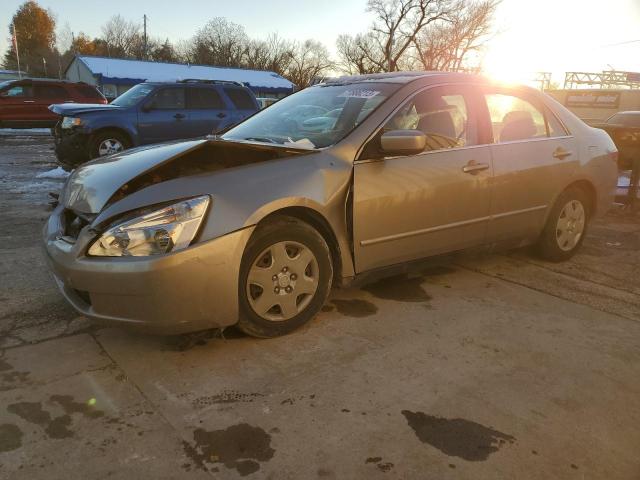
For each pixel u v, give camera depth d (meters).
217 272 2.78
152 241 2.68
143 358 2.97
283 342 3.20
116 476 2.07
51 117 18.58
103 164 3.44
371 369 2.92
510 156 4.16
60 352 3.01
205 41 71.31
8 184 8.49
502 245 4.38
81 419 2.42
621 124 11.82
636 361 3.10
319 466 2.16
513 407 2.60
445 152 3.79
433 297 3.99
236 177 2.97
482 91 4.16
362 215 3.37
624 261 5.07
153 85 10.78
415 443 2.31
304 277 3.23
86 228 2.85
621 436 2.40
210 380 2.77
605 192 5.01
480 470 2.16
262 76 45.09
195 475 2.09
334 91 4.18
